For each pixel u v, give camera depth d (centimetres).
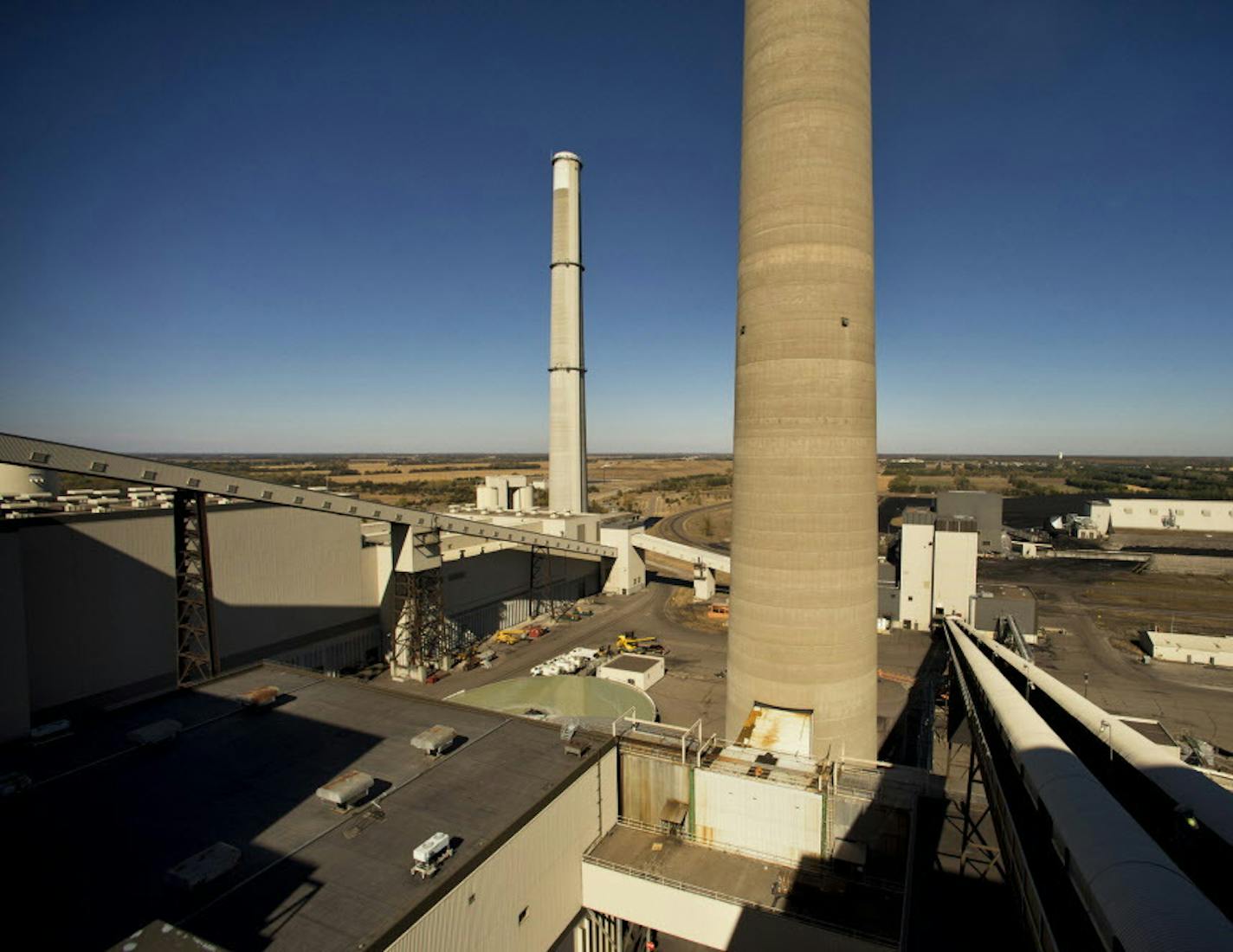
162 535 4125
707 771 2489
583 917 2373
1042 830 1714
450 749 2505
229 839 1925
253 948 1493
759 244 2891
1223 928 930
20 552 3328
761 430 2902
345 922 1573
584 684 4484
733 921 2138
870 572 2955
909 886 2183
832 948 2000
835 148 2766
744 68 3023
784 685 2880
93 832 1978
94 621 3766
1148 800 1902
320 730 2678
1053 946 1290
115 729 2694
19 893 1703
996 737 2483
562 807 2236
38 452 3067
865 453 2891
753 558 2956
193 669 4191
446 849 1809
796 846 2370
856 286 2825
